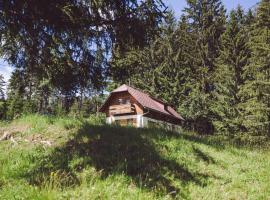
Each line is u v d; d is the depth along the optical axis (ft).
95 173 27.76
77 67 38.55
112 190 24.75
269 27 95.40
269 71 91.56
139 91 138.10
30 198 21.45
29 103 134.72
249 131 100.78
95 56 38.63
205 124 148.46
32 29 32.24
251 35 136.56
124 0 33.83
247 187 30.58
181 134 47.52
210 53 165.58
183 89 156.46
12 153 34.22
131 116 130.00
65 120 45.01
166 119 139.64
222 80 138.31
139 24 34.94
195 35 167.22
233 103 128.67
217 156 39.29
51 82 39.34
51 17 32.14
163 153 36.17
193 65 161.79
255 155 42.63
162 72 163.53
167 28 164.66
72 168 29.35
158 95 159.12
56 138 38.60
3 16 30.40
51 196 21.26
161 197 24.99
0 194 22.77
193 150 39.29
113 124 47.55
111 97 135.23
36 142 37.76
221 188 29.78
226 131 126.31
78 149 33.99
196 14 170.71
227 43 136.46
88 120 48.24
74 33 34.94
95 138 37.78
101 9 33.73
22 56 36.60
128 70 41.34
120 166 29.40
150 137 40.83
